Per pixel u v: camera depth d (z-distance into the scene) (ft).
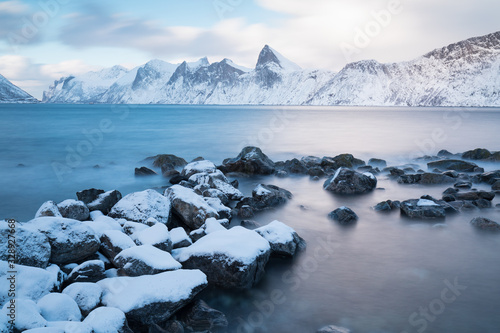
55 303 24.18
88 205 48.03
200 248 32.01
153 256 30.32
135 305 24.82
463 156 99.76
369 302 28.50
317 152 119.65
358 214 50.72
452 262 34.91
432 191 63.26
